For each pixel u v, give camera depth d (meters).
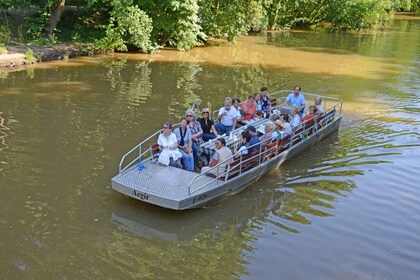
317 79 22.23
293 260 7.84
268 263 7.73
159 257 7.75
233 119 12.42
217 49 29.56
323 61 27.30
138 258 7.69
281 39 35.97
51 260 7.46
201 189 9.19
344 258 7.97
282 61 26.66
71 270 7.25
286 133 11.89
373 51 32.00
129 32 25.16
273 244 8.30
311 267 7.68
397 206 9.85
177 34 27.38
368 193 10.39
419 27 49.03
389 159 12.36
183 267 7.51
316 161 12.13
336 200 10.02
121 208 9.20
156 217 8.98
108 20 27.36
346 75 23.55
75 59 23.16
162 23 26.44
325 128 13.70
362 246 8.35
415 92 20.44
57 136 12.61
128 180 9.30
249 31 39.28
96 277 7.12
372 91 20.33
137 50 26.70
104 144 12.24
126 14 24.73
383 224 9.12
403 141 13.83
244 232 8.66
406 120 16.08
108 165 11.00
